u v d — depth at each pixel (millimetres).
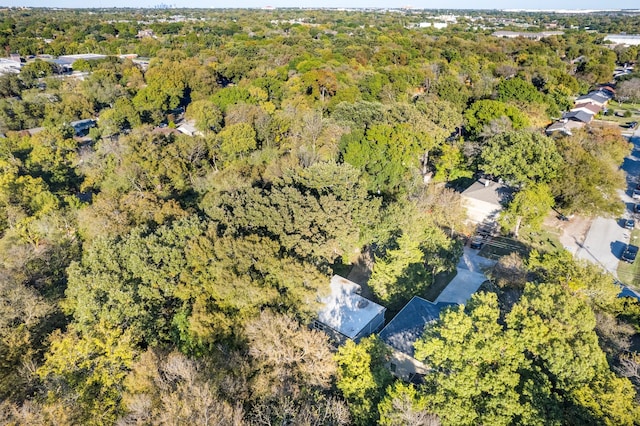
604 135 63656
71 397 24672
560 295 26438
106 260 32531
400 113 64812
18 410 24125
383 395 25719
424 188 50719
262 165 53594
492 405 22984
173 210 41125
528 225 49562
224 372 25609
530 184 47094
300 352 26734
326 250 35688
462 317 24438
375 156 51906
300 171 44531
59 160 61156
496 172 50312
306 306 31766
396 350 30953
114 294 30234
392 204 43156
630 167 68062
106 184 51656
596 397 22344
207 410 21594
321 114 65250
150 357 25500
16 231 44719
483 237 49094
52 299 34781
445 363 24922
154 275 31859
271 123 63000
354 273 44312
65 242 43469
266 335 26688
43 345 30359
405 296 37406
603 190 48000
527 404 22562
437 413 23422
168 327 31953
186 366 25266
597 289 30438
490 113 64062
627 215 53312
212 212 37969
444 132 60625
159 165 52375
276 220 36156
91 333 28266
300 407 23859
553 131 70250
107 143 62312
